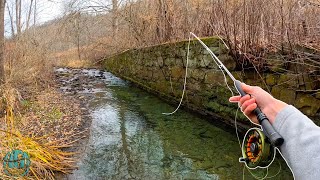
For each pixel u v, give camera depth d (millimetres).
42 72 11055
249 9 4520
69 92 9695
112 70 15789
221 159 4062
